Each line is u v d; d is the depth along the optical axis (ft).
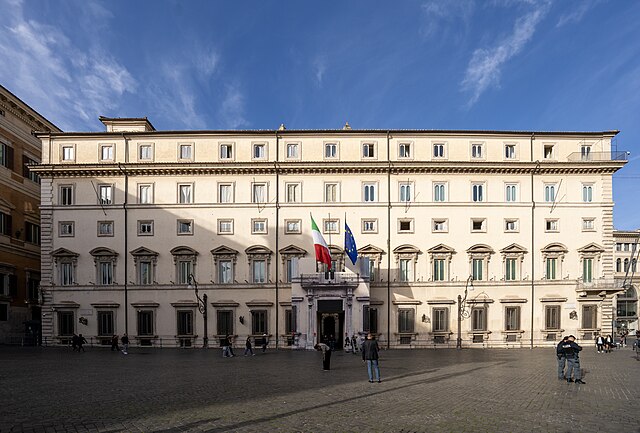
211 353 136.67
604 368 94.79
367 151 169.27
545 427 43.11
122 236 163.53
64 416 46.44
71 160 165.99
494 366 97.86
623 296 294.46
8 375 80.74
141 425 42.63
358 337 150.30
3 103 168.76
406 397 57.57
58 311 160.56
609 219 167.94
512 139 170.30
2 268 164.76
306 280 153.48
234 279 162.40
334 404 52.75
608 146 170.60
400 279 163.43
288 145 168.76
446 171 166.71
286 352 141.08
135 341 160.15
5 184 168.76
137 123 182.50
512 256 165.37
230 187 165.68
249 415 46.83
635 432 41.86
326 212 165.17
